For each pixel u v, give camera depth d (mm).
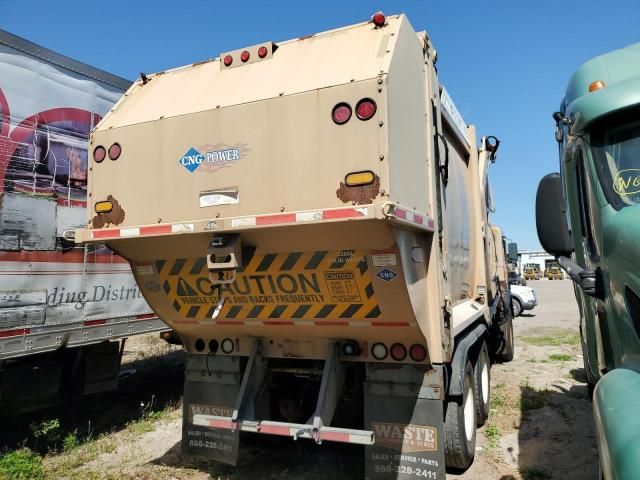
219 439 4660
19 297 5605
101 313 6539
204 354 4875
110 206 4230
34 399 6082
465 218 6223
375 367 4203
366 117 3316
